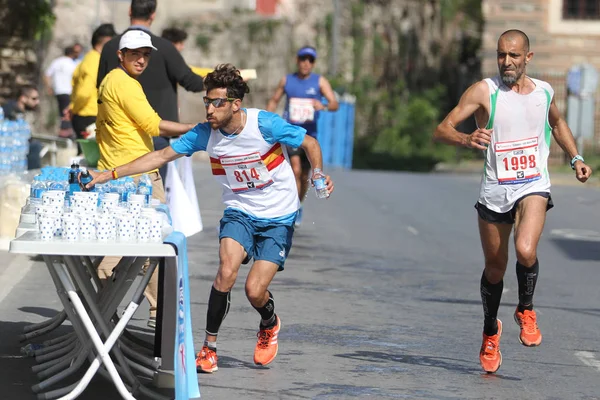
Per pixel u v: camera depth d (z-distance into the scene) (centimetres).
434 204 5319
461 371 2097
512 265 3506
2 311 2459
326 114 8462
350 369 2073
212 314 1967
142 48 2348
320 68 11369
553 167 8606
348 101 9462
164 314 1722
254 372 2014
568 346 2372
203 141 1927
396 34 12631
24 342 2172
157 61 2716
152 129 2322
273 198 1961
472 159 11031
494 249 2045
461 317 2641
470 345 2336
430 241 4006
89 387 1839
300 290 2917
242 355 2148
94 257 2273
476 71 13375
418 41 13088
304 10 11312
